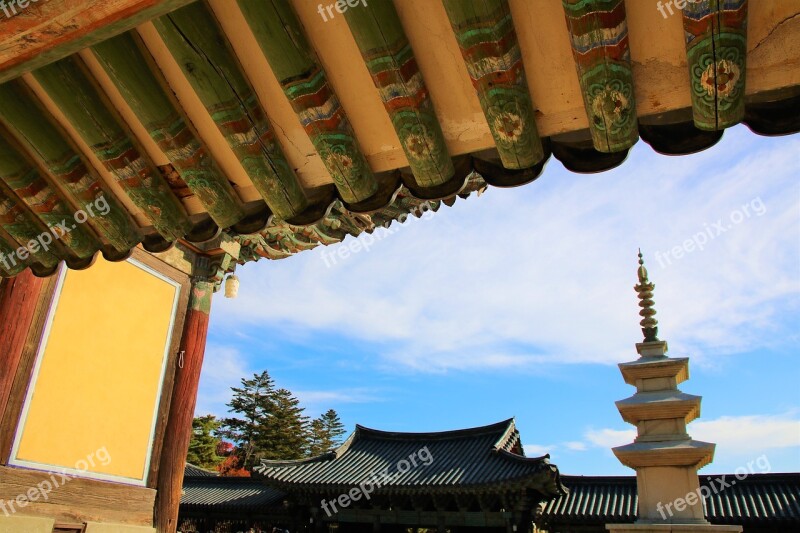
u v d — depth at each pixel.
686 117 2.88
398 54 2.96
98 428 8.79
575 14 2.54
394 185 3.54
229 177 3.85
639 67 2.79
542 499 23.77
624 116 2.72
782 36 2.53
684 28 2.53
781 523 21.70
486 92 2.87
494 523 22.47
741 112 2.58
